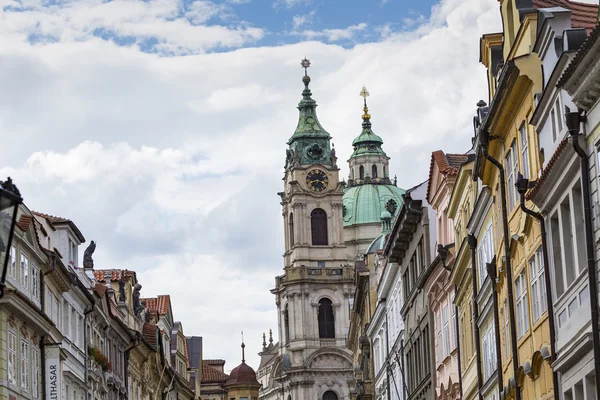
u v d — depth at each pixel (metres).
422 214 95.44
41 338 76.19
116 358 111.12
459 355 76.94
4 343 65.62
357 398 154.38
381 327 135.12
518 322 53.75
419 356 100.38
